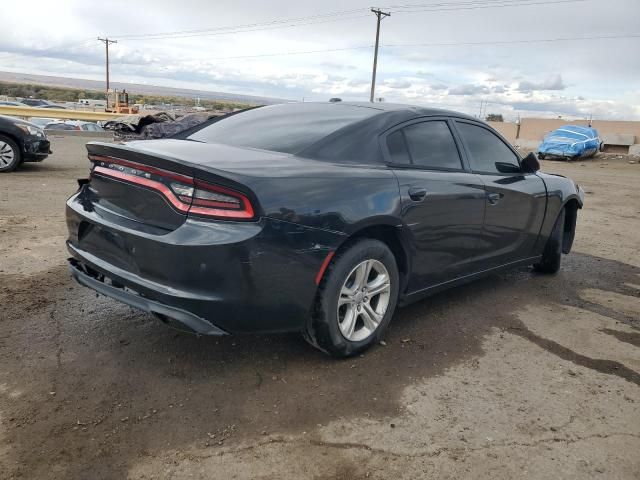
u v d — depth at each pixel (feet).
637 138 105.19
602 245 23.11
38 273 14.55
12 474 7.05
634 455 8.20
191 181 8.80
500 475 7.59
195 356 10.46
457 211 12.20
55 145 57.93
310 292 9.47
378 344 11.50
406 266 11.46
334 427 8.46
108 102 133.69
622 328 13.41
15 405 8.54
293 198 9.02
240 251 8.54
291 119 12.19
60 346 10.55
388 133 11.45
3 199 23.86
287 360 10.52
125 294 9.34
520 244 15.19
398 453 7.93
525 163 15.11
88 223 10.28
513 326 13.06
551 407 9.43
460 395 9.64
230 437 8.07
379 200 10.23
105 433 8.00
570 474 7.69
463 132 13.46
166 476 7.20
